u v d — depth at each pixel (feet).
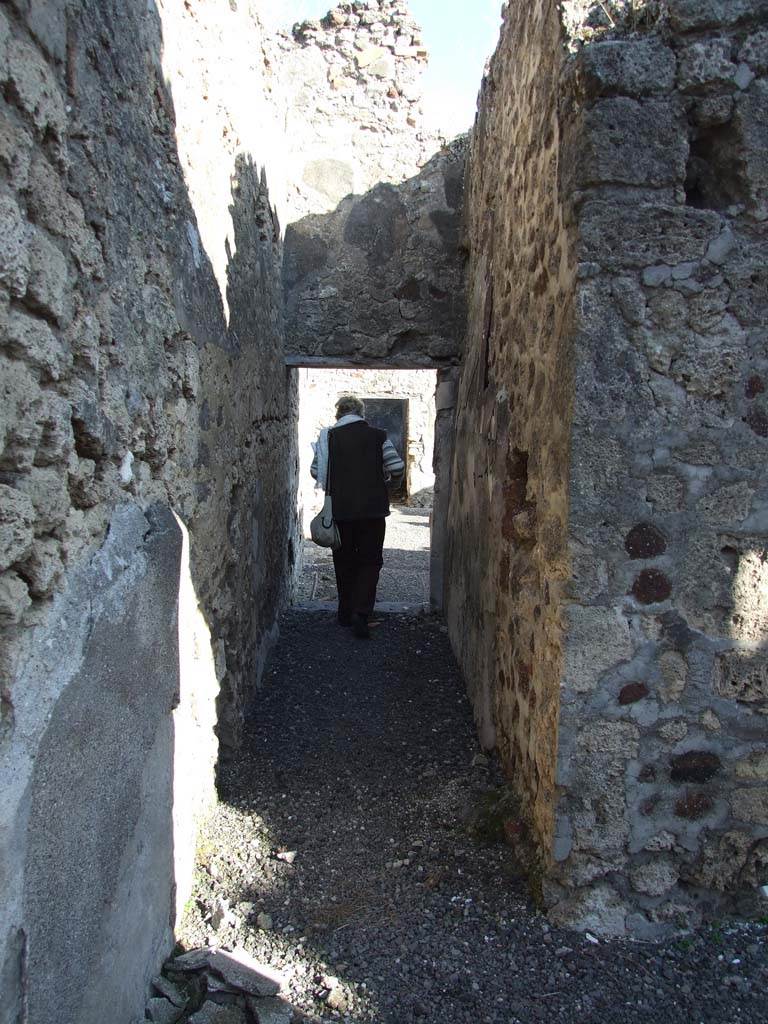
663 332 7.07
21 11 4.33
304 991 6.75
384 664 15.17
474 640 12.80
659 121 6.84
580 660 7.37
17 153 4.18
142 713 6.17
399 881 8.32
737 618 7.38
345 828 9.39
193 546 8.50
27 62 4.35
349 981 6.86
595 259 6.98
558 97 7.73
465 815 9.44
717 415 7.16
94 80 5.65
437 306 17.58
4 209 4.01
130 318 6.45
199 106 9.41
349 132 17.39
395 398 40.42
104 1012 5.33
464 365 16.12
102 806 5.26
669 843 7.59
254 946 7.29
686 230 6.96
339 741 11.83
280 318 16.94
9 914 3.94
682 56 6.76
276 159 15.92
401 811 9.78
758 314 7.06
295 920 7.67
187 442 8.40
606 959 7.23
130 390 6.38
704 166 7.21
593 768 7.49
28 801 4.15
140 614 6.14
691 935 7.55
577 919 7.59
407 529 32.42
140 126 6.98
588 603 7.30
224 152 10.89
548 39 8.47
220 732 10.85
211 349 9.67
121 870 5.68
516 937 7.46
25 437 4.20
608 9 7.09
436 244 17.47
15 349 4.17
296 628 17.37
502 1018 6.53
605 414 7.13
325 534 16.34
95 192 5.55
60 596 4.69
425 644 16.33
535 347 8.82
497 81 12.39
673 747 7.51
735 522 7.27
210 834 9.09
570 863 7.63
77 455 5.17
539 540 8.38
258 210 13.92
